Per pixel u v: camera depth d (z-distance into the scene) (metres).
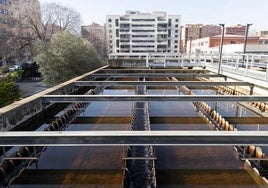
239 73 12.77
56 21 37.12
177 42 83.94
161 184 4.32
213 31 104.50
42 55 22.09
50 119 8.25
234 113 9.17
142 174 4.72
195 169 4.86
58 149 5.76
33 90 23.17
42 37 34.75
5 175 4.59
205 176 4.58
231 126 6.75
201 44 60.44
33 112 7.12
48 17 36.16
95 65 24.64
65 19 38.41
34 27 34.19
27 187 4.28
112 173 4.67
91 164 5.04
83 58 23.25
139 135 2.93
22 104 6.55
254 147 5.08
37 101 7.31
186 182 4.38
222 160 5.23
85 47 24.58
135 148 5.59
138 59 23.66
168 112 9.18
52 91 8.34
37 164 5.07
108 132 2.98
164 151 5.66
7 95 10.64
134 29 82.69
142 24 82.31
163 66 22.50
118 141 2.96
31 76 31.88
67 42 23.20
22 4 36.25
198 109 9.38
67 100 7.06
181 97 6.35
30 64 32.41
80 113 9.05
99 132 2.98
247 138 2.90
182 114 8.91
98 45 55.91
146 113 8.55
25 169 4.86
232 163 5.10
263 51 33.59
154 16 81.81
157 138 2.94
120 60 23.58
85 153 5.56
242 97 6.45
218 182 4.38
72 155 5.47
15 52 32.94
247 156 5.11
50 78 22.11
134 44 83.44
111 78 15.68
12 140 2.98
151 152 5.09
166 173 4.70
